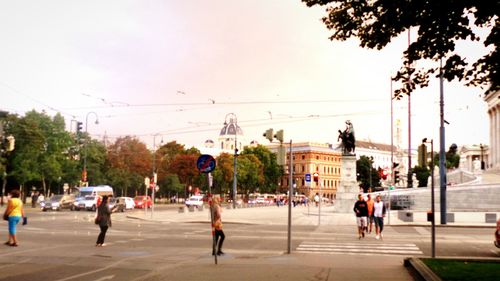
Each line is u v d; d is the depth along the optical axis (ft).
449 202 209.67
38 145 261.24
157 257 54.70
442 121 130.21
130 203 228.02
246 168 428.97
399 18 34.06
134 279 40.24
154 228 103.40
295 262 51.01
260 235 87.15
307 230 100.73
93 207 199.62
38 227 100.89
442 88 130.62
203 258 54.13
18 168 253.44
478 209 205.77
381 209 81.76
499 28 34.37
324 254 59.06
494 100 359.46
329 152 587.68
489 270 41.50
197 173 401.49
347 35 36.99
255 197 438.40
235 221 131.03
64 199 206.28
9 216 64.85
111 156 346.54
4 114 90.63
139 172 356.18
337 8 36.40
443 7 32.60
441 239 82.02
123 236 82.02
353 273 43.24
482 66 36.14
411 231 101.55
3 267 46.32
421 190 215.10
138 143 357.41
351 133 177.06
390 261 52.75
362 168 454.40
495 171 323.98
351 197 175.22
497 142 360.89
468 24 33.78
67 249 61.36
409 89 39.14
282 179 561.43
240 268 46.37
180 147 432.25
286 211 209.36
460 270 41.50
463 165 464.65
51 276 41.50
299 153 571.69
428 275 37.99
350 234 90.74
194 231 95.14
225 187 425.28
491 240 80.69
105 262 50.19
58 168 272.92
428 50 36.09
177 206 300.81
